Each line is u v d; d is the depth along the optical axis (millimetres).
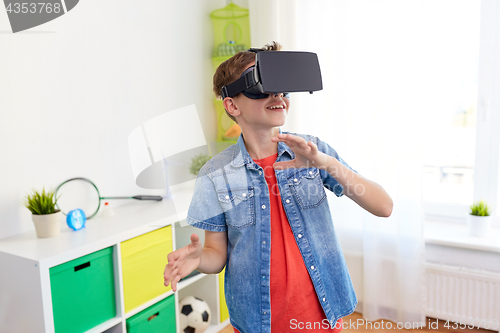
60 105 1834
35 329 1406
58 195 1840
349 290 1007
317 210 965
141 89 2250
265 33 2449
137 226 1732
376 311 2246
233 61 921
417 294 2123
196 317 2043
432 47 2229
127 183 2188
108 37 2047
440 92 2271
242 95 877
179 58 2498
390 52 2078
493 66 2082
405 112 2062
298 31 2359
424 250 2100
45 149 1780
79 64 1909
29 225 1726
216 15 2744
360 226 2297
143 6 2236
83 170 1952
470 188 2285
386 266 2230
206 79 2730
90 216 1897
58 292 1438
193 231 2059
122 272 1653
